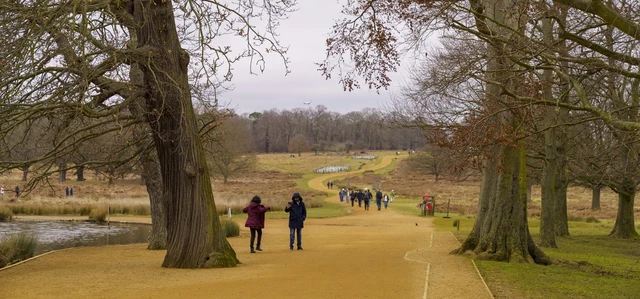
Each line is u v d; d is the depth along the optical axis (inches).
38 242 969.5
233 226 987.9
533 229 1242.0
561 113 752.3
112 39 526.0
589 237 1118.4
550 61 456.4
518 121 602.5
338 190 3356.3
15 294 373.1
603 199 2824.8
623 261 716.7
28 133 564.7
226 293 380.5
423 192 3253.0
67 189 2255.2
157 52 515.8
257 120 7677.2
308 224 1353.3
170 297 364.2
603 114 390.3
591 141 810.2
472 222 1417.3
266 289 396.2
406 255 642.2
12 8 483.5
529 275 522.9
